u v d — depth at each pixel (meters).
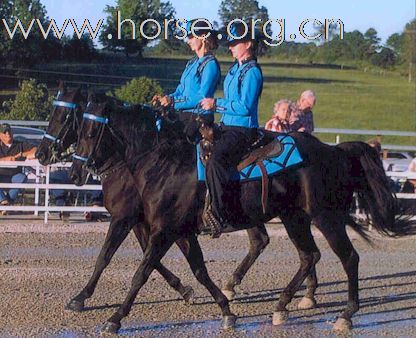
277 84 41.53
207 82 6.57
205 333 6.06
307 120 8.86
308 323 6.45
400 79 49.16
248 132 6.15
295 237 6.49
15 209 11.29
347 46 52.09
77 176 6.41
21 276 7.91
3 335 5.86
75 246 9.74
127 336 5.91
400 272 8.66
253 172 6.06
